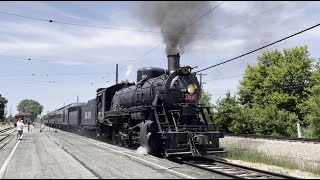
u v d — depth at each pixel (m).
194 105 14.08
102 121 22.70
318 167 13.01
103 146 18.09
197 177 9.16
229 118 33.22
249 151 16.88
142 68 17.25
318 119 24.73
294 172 12.05
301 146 14.59
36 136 28.70
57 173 9.59
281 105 34.66
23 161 12.20
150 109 14.55
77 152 14.91
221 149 13.14
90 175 9.26
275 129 30.33
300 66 34.84
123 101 18.88
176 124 13.73
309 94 33.69
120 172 9.74
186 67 14.15
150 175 9.30
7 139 25.38
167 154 12.31
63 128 48.81
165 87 14.05
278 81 35.34
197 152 12.61
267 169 12.29
